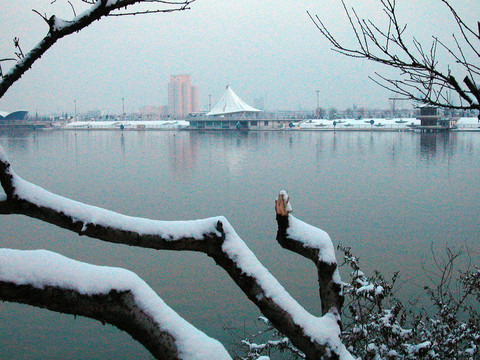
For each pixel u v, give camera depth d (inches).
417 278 661.3
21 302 68.7
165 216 1222.9
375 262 785.6
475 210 1224.8
